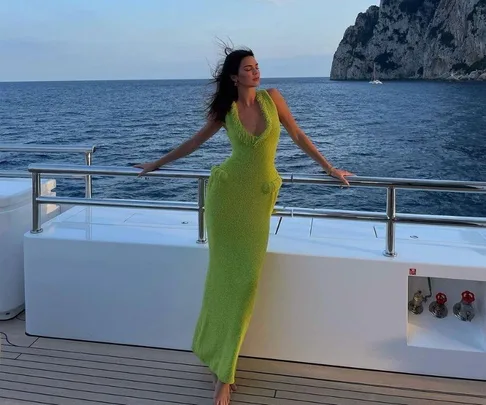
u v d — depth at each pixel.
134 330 2.46
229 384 1.99
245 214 2.01
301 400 2.02
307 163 16.08
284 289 2.27
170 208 2.40
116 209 3.01
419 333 2.26
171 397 2.04
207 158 17.50
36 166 2.46
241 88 1.98
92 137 26.77
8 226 2.70
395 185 2.13
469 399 2.03
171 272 2.38
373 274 2.18
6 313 2.76
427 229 2.62
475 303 2.33
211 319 2.11
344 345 2.25
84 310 2.49
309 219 2.78
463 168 20.78
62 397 2.03
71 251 2.45
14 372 2.21
